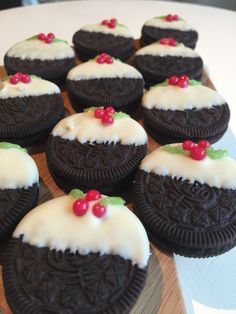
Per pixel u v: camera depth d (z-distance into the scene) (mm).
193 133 147
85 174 127
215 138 153
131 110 169
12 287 94
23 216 115
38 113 152
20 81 163
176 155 129
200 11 273
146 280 102
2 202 115
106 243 102
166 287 106
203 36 245
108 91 167
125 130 141
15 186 120
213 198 117
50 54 189
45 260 99
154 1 285
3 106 154
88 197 110
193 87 167
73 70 177
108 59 180
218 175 123
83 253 100
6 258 100
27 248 102
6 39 230
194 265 122
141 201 118
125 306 91
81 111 169
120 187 133
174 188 120
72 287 93
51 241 102
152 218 112
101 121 143
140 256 100
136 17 261
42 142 153
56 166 130
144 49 198
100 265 98
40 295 92
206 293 114
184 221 111
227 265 122
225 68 217
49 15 260
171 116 154
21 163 125
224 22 261
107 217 108
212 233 108
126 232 104
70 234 103
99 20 255
